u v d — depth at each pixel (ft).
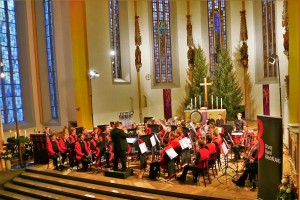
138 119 71.31
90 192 35.45
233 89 70.28
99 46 61.98
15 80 61.31
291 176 25.93
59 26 60.90
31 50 62.69
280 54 63.00
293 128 31.14
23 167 45.80
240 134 42.52
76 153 40.81
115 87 65.87
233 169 36.63
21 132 59.41
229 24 74.95
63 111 62.08
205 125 47.19
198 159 31.83
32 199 37.63
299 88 19.97
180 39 76.95
